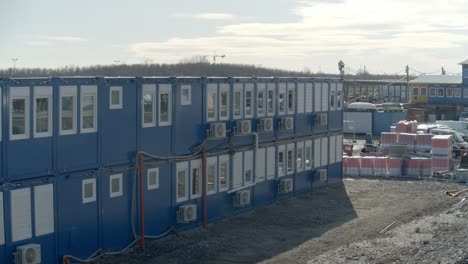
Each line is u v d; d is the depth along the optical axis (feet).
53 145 76.02
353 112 265.34
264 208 116.88
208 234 97.35
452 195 135.03
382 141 183.52
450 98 317.22
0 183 69.97
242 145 111.65
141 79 88.38
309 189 135.44
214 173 104.37
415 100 324.39
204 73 394.73
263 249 90.53
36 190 74.02
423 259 79.97
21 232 72.33
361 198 131.64
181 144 96.73
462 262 76.59
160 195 92.99
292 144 127.75
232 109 108.17
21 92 71.97
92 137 81.30
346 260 82.02
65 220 77.92
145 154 89.25
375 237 97.04
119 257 83.76
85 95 80.07
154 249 88.02
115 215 85.35
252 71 414.82
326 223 108.37
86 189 80.84
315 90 136.15
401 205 124.67
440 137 166.50
